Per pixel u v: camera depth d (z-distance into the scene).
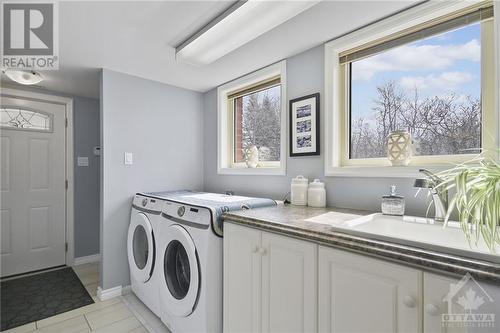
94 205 3.30
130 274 2.33
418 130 1.50
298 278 1.13
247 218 1.37
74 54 2.00
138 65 2.22
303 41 1.80
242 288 1.38
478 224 0.72
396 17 1.46
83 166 3.22
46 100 2.94
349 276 0.96
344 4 1.39
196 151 2.96
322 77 1.84
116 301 2.21
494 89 1.16
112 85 2.31
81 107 3.21
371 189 1.60
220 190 2.77
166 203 1.89
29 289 2.46
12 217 2.76
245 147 2.65
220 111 2.76
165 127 2.68
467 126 1.32
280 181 2.15
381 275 0.88
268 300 1.25
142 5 1.40
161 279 1.80
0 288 2.48
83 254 3.21
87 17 1.50
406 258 0.80
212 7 1.42
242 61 2.14
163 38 1.76
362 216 1.37
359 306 0.93
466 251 0.75
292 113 2.03
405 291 0.82
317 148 1.86
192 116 2.92
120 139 2.36
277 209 1.69
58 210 3.04
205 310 1.46
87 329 1.83
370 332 0.90
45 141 2.96
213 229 1.50
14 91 2.73
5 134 2.72
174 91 2.77
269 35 1.72
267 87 2.36
